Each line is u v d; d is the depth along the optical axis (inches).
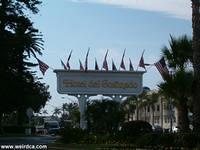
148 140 1250.0
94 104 2068.2
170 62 1507.1
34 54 2568.9
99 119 2009.1
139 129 1515.7
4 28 2393.0
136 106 4909.0
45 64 2598.4
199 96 1171.3
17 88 2524.6
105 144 1453.0
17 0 2484.0
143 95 4867.1
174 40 1508.4
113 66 3038.9
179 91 1385.3
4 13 2397.9
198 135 1169.4
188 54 1480.1
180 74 1378.0
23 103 2642.7
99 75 3016.7
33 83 2667.3
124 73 3031.5
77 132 1747.0
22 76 2551.7
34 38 2539.4
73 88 2992.1
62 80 2987.2
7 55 2348.7
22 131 3804.1
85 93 3004.4
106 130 1968.5
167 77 1411.2
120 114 2006.6
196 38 1180.5
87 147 1417.3
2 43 2338.8
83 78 3009.4
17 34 2431.1
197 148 1115.9
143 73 3043.8
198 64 1175.6
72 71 2999.5
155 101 4906.5
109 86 3021.7
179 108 1406.3
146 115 5565.9
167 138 1203.9
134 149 1250.0
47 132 3964.1
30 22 2524.6
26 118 4313.5
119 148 1291.8
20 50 2437.3
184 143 1169.4
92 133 1777.8
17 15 2471.7
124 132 1521.9
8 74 2454.5
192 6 1192.2
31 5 2522.1
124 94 3034.0
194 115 1178.6
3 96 2482.8
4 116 4156.0
